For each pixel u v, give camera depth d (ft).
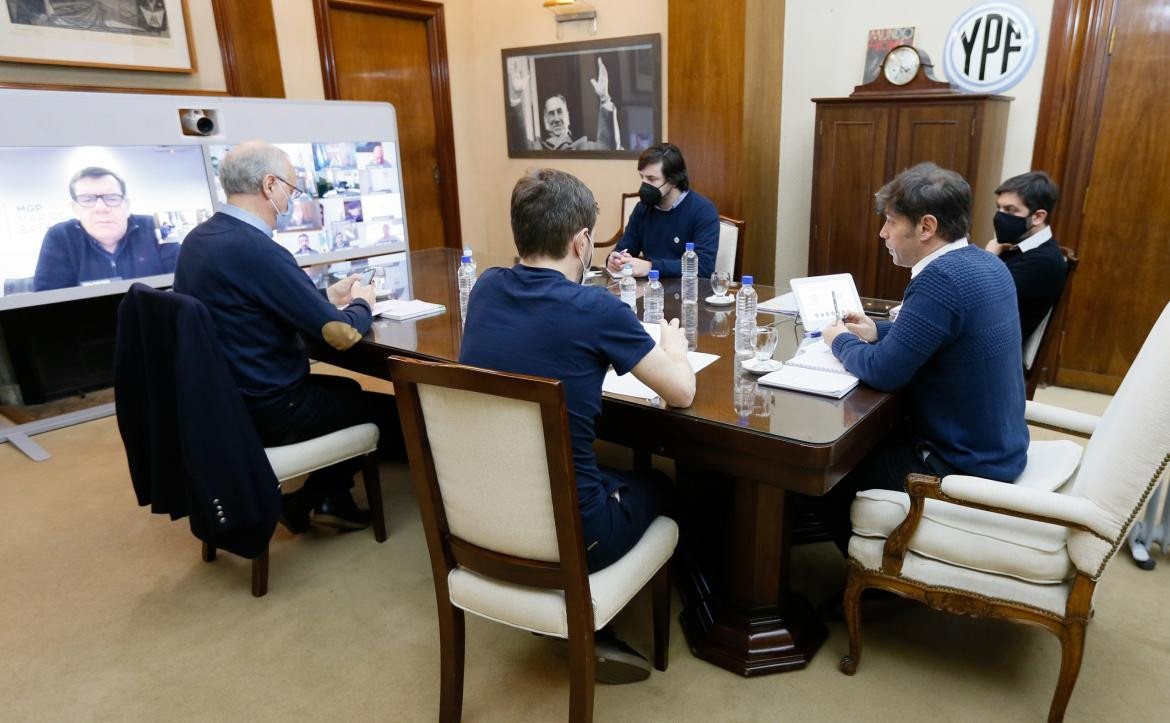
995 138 10.31
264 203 6.49
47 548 7.39
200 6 12.01
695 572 6.15
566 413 3.71
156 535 7.65
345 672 5.61
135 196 10.32
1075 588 4.44
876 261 11.07
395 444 8.96
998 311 4.81
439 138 16.48
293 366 6.63
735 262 9.98
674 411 4.72
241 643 5.95
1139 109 9.71
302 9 13.52
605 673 5.24
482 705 5.22
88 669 5.67
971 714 5.02
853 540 5.14
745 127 11.89
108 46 10.94
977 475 5.03
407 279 9.45
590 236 4.48
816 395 4.97
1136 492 4.07
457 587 4.56
